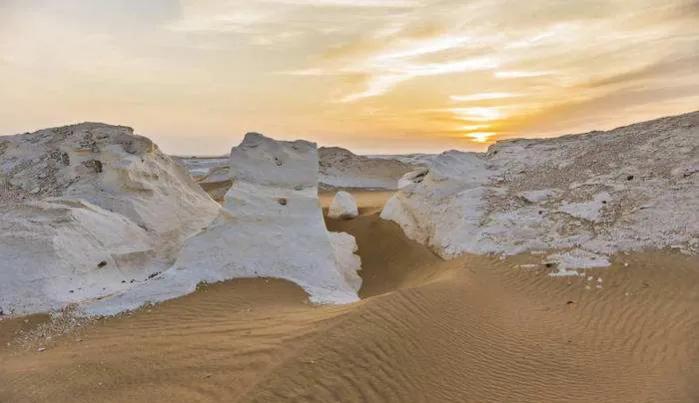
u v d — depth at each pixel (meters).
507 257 11.93
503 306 9.09
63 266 9.87
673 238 10.72
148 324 8.43
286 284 10.80
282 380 5.75
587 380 6.49
